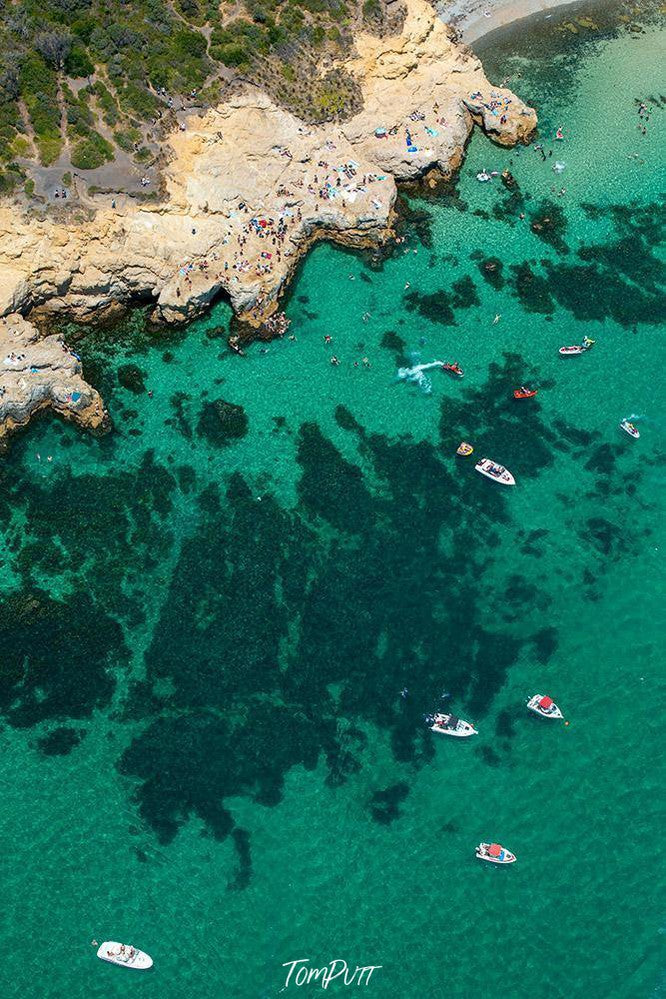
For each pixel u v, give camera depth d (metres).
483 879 53.03
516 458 66.31
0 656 57.53
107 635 58.44
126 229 69.38
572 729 57.28
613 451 67.19
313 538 62.22
